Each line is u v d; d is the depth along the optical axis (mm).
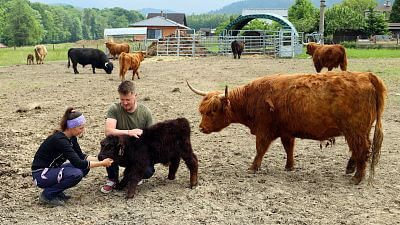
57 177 5840
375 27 66438
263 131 7066
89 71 26391
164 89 16828
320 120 6488
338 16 66938
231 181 6801
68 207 5898
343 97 6348
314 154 8242
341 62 21359
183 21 121375
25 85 18531
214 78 20375
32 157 8203
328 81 6473
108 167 6348
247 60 33531
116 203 6008
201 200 6070
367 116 6406
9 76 22547
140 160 6070
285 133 6980
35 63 33031
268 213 5594
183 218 5492
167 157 6312
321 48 21797
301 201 5980
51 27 167125
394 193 6234
